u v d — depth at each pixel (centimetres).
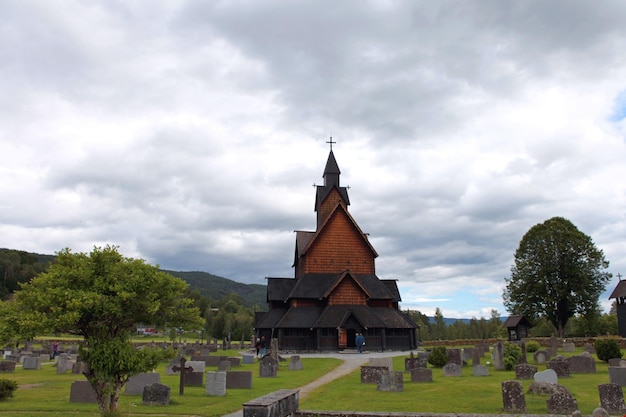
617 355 3394
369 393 2214
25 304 1479
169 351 1609
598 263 6775
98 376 1489
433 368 3350
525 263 7075
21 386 2667
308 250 6144
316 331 5472
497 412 1720
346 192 6869
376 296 5919
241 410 1811
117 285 1487
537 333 9888
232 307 15962
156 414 1733
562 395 1672
